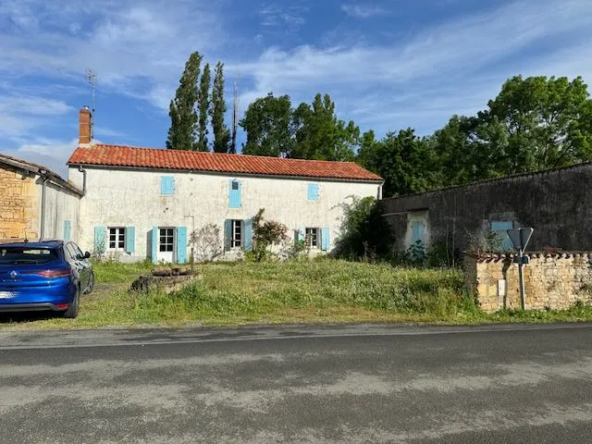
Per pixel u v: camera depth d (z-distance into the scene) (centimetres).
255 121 4234
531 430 353
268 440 332
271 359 553
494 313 929
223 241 2217
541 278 977
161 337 681
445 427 357
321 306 986
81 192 1894
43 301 777
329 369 511
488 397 424
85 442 326
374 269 1616
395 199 2339
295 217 2359
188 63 3859
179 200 2148
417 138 3544
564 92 3369
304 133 4269
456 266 1766
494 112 3622
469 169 3597
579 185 1320
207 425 357
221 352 587
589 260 1016
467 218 1811
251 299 1006
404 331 745
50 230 1418
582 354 590
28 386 444
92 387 443
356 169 2641
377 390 441
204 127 3947
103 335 693
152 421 363
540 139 3334
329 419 371
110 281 1433
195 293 998
